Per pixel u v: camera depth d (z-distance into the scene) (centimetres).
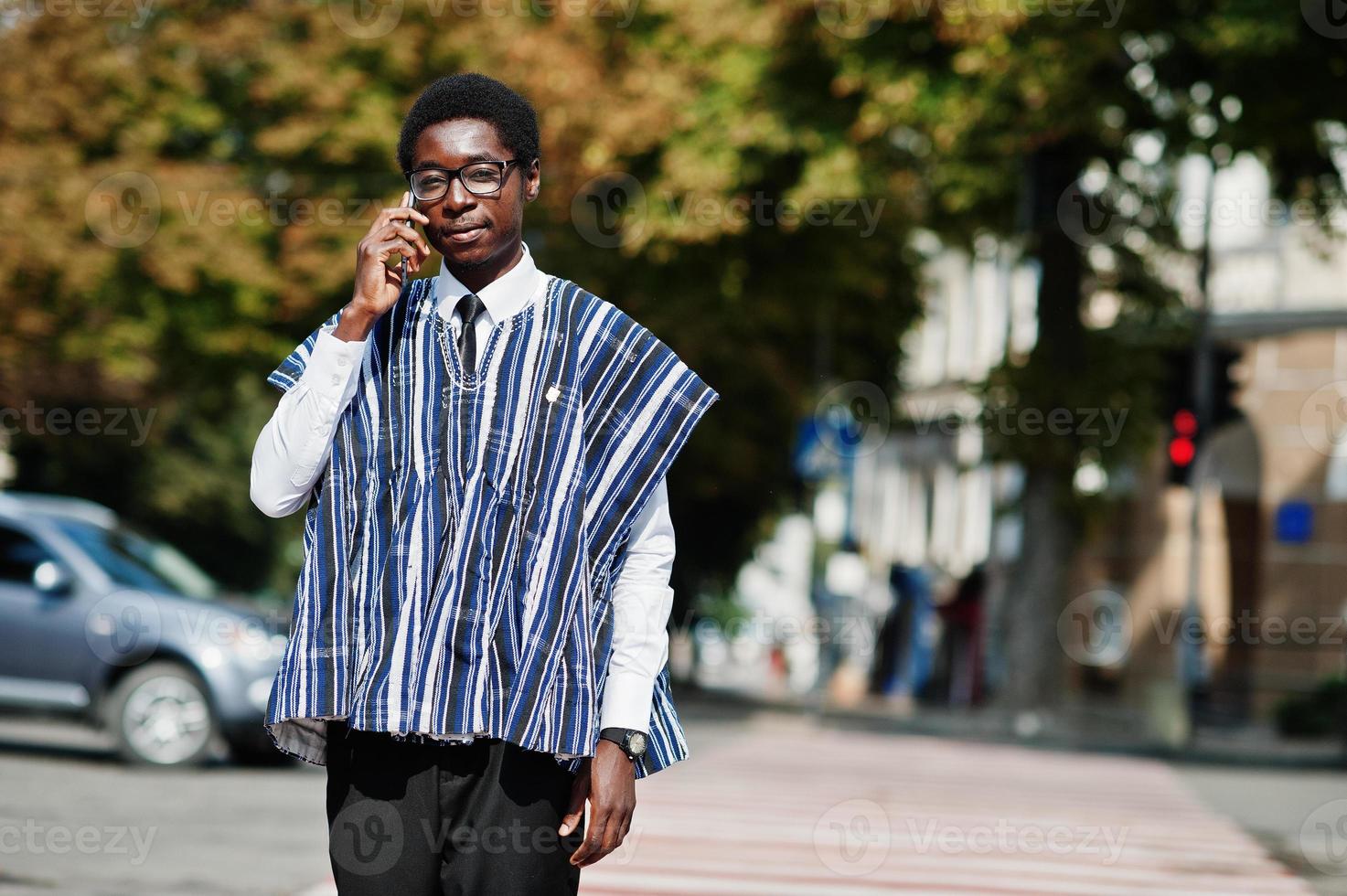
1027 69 3797
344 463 623
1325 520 5788
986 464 4572
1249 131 3878
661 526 645
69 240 4262
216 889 1472
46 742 2802
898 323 5741
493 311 637
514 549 613
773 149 4256
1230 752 3956
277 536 8319
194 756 2469
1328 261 4566
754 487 6500
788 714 5366
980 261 4972
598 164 4272
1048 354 4525
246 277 4403
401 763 612
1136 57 3906
